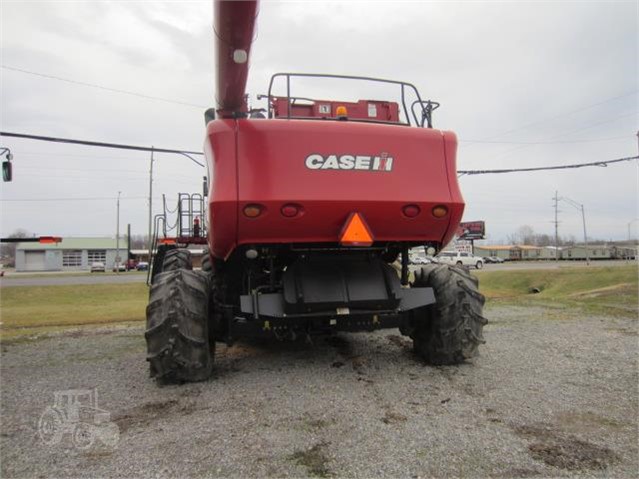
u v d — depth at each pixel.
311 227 4.22
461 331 4.76
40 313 11.56
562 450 2.89
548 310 9.43
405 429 3.23
